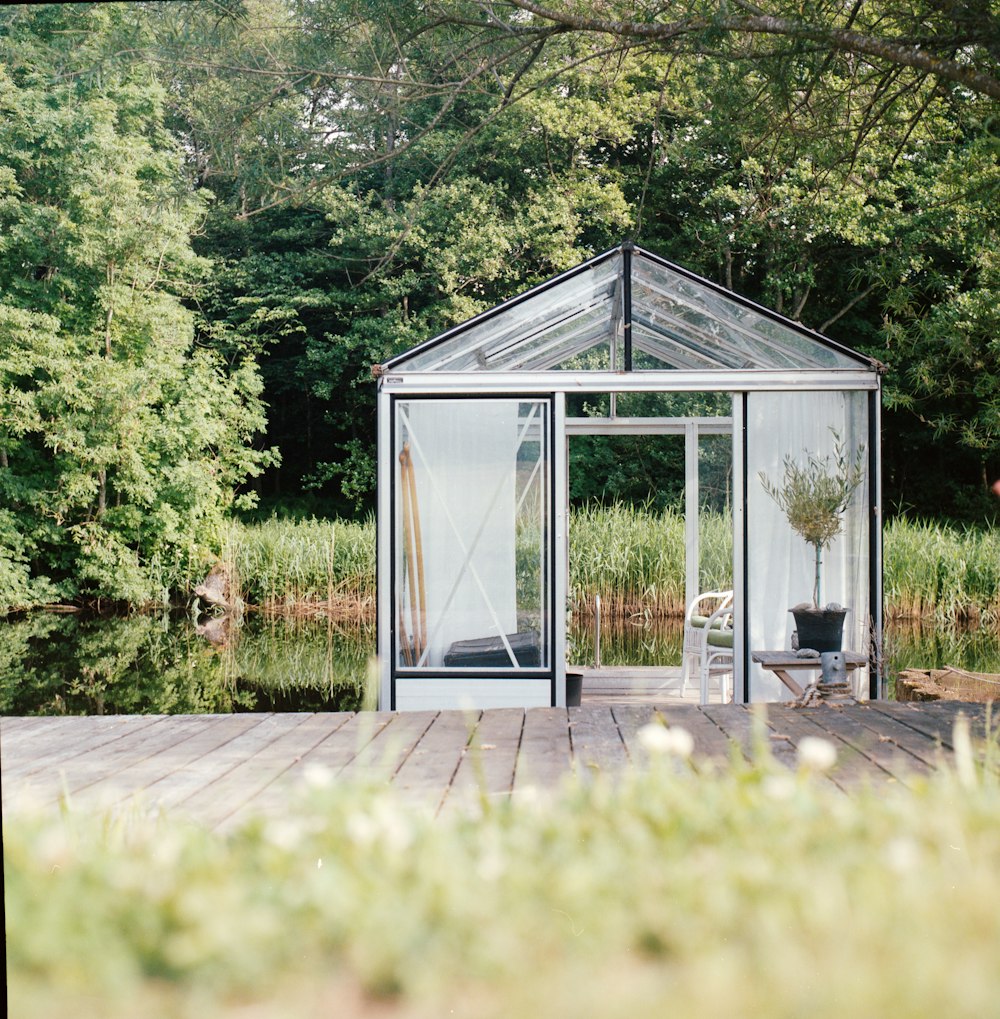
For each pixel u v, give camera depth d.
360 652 12.84
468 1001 1.71
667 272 7.69
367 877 2.05
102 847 2.23
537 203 19.39
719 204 18.16
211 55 6.47
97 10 6.57
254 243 22.78
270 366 23.69
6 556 17.95
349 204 19.98
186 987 1.71
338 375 22.47
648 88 12.09
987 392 14.72
